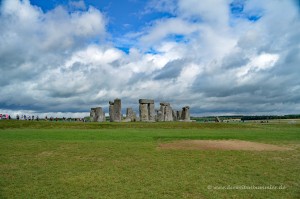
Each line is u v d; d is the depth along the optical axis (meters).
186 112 72.12
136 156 21.36
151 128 47.56
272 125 59.69
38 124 49.22
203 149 24.42
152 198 13.48
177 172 17.52
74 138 30.64
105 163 19.45
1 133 35.25
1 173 17.05
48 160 20.09
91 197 13.54
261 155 22.25
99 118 66.25
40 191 14.23
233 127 51.91
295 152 23.58
